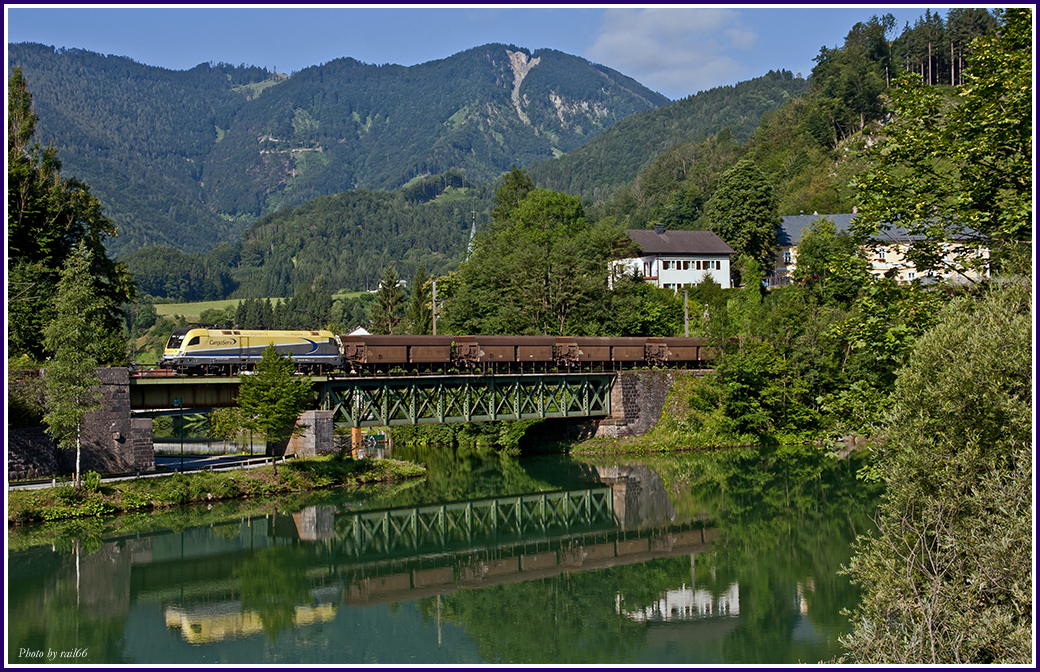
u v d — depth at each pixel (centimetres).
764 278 12088
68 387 4688
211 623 3369
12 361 5400
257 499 5531
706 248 11762
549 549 4616
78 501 4791
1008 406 2117
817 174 16875
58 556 4206
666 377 8200
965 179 3128
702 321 9681
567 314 9119
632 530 4994
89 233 6875
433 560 4384
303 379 5891
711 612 3522
